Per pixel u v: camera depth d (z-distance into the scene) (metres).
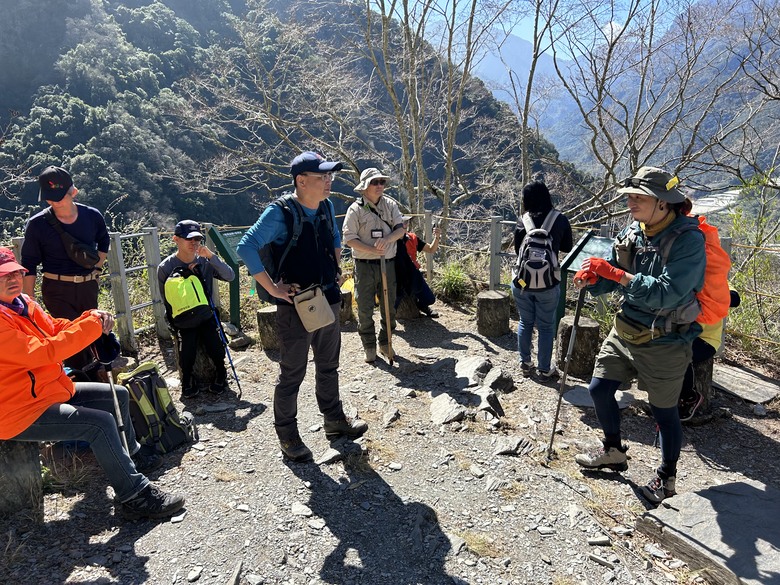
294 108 13.14
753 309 5.72
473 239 14.54
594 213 12.73
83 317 2.59
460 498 2.94
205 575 2.34
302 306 2.93
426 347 5.36
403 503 2.89
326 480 3.10
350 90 13.22
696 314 2.67
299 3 12.71
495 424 3.72
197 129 13.27
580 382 4.45
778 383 4.43
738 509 2.70
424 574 2.38
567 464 3.32
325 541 2.58
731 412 4.01
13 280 2.50
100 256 3.97
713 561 2.37
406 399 4.15
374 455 3.37
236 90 13.38
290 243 2.95
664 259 2.65
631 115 10.47
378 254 4.60
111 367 3.67
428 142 14.02
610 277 2.75
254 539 2.58
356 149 15.34
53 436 2.60
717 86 9.01
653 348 2.76
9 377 2.48
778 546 2.43
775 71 7.93
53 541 2.56
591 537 2.64
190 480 3.09
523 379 4.55
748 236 6.75
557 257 4.25
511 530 2.68
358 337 5.68
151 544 2.54
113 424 2.68
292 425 3.26
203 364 4.23
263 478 3.12
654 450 3.50
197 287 4.05
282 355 3.12
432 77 12.45
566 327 4.55
